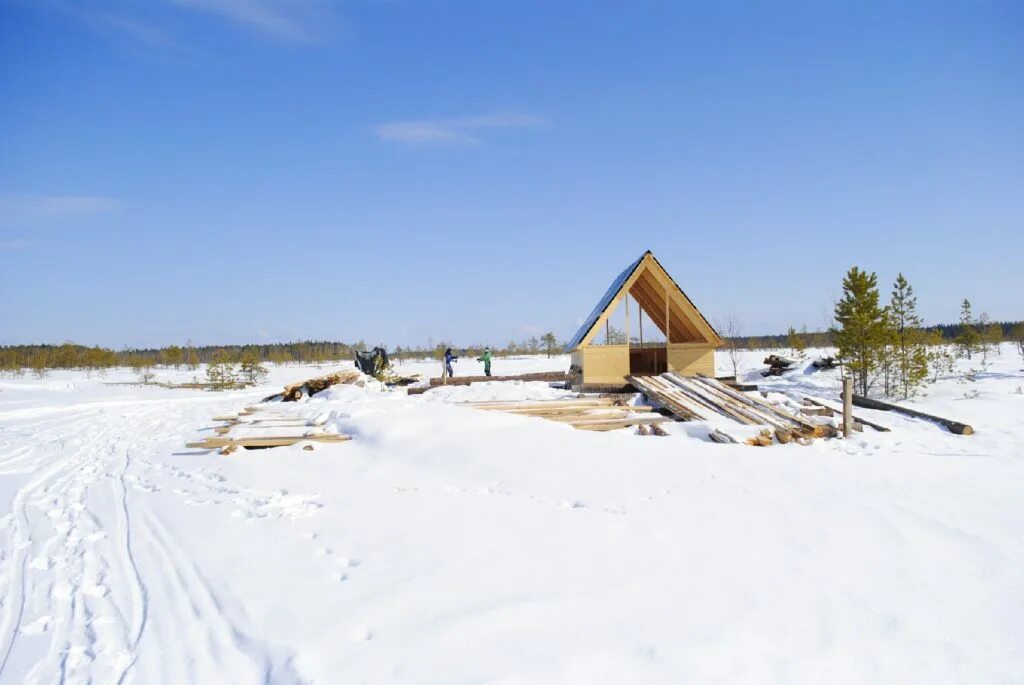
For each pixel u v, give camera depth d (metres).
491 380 27.06
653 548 5.80
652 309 21.19
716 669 3.76
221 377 39.88
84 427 17.88
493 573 5.24
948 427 13.09
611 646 4.00
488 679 3.61
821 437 12.23
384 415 12.56
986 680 3.71
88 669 3.95
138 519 7.48
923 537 5.94
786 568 5.30
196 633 4.40
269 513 7.41
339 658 3.90
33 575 5.70
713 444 10.65
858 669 3.81
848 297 19.81
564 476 8.45
